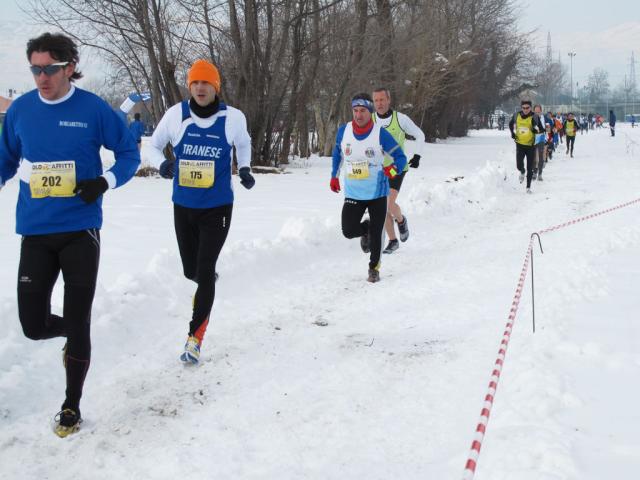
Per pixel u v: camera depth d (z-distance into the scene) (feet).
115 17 56.39
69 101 11.30
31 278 11.21
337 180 21.93
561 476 8.54
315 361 14.46
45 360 13.87
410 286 20.65
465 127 172.35
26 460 10.50
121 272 20.62
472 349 14.64
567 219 32.01
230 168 15.20
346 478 9.77
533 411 10.69
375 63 77.82
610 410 10.59
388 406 12.10
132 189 45.01
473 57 107.86
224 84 62.39
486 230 30.19
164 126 14.93
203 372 13.96
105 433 11.32
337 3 65.31
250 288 20.39
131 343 15.58
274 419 11.73
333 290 20.44
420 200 34.19
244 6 59.00
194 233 15.42
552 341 13.74
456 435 10.77
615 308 15.97
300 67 69.51
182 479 9.86
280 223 30.99
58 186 11.17
